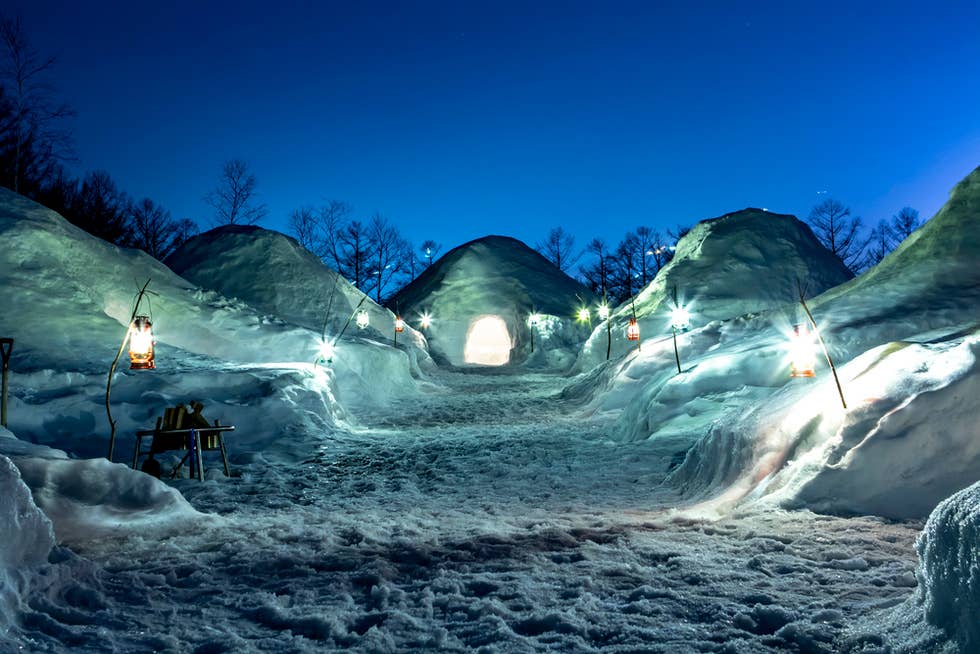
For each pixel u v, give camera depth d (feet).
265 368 45.21
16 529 11.15
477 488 25.63
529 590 11.93
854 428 18.21
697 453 24.77
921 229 49.96
